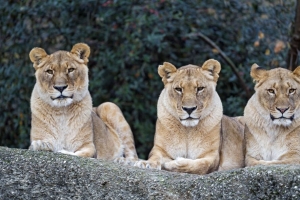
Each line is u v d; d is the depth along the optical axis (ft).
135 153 44.47
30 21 56.85
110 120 44.34
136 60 58.13
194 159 39.73
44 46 57.16
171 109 39.68
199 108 38.88
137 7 55.72
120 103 57.41
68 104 39.06
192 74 39.40
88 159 34.91
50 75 38.93
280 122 38.63
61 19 57.00
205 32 58.39
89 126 40.24
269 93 38.96
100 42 57.62
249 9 58.03
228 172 32.96
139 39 56.85
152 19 55.77
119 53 56.90
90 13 57.52
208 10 58.18
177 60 58.80
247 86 57.57
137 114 57.77
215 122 39.83
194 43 58.75
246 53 58.54
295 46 53.52
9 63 57.31
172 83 39.63
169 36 58.85
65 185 34.22
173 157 40.09
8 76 56.90
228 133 41.52
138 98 57.88
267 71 39.75
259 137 39.58
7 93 56.65
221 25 58.65
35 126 39.73
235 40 58.75
